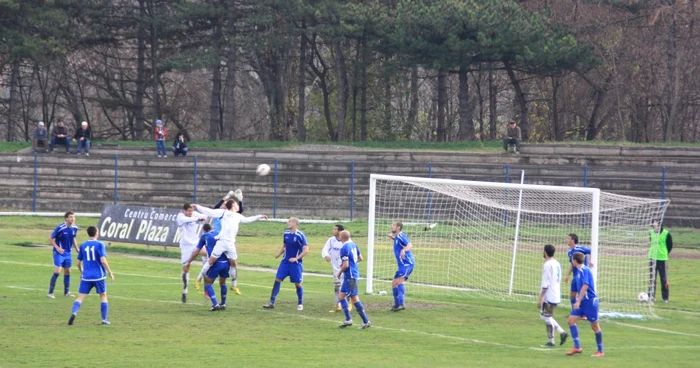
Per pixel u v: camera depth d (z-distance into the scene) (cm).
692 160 8681
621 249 4962
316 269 5191
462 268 5172
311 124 12712
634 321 3562
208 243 3466
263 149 9506
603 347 2848
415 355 2584
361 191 8462
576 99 11794
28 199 8400
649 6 10300
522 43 9275
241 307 3528
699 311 3903
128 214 5950
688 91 10744
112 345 2642
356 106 12506
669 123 10331
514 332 3106
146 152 9606
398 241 3581
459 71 10088
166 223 5803
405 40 9462
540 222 6419
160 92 12850
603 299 4156
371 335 2947
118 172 8819
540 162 8925
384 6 9888
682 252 6306
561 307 3866
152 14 10606
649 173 8312
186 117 12925
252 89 13512
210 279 3412
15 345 2609
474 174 8550
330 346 2714
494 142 9881
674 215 7756
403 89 12300
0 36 9381
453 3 9275
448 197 6994
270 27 10281
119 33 10675
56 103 11806
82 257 3011
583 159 8881
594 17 10531
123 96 11625
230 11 10112
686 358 2658
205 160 9044
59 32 9806
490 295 4256
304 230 7338
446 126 12669
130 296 3800
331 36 9769
